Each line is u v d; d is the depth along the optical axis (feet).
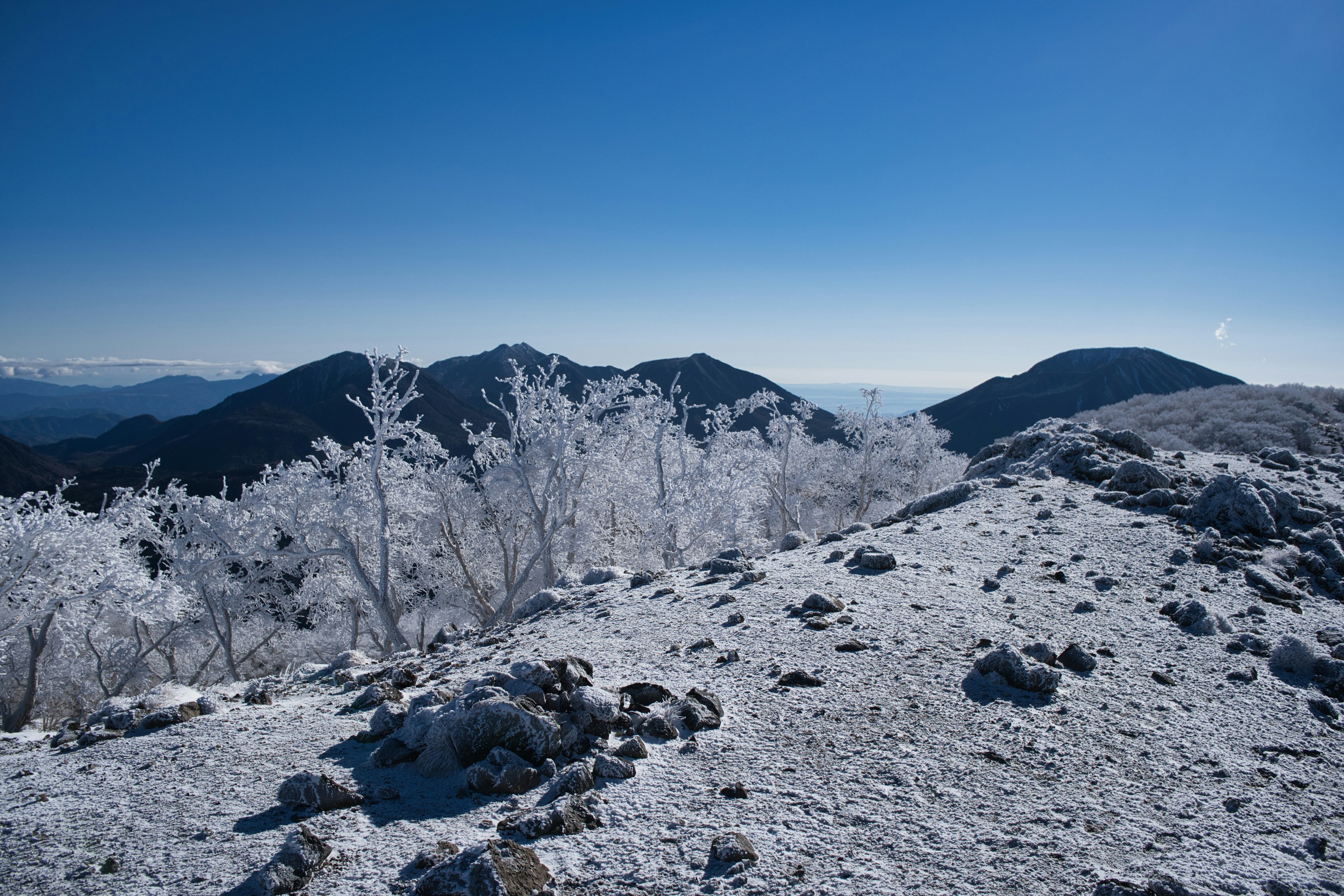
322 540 82.33
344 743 14.93
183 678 86.17
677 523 84.74
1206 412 110.83
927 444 151.94
